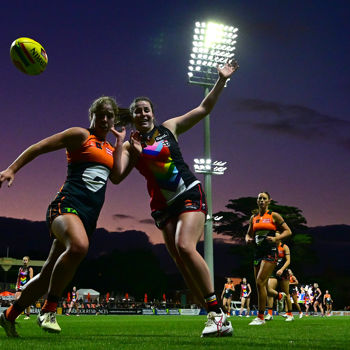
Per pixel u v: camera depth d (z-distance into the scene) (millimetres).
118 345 3494
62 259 4227
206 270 4336
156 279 82375
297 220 61406
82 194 4512
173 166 4621
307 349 3312
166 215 4672
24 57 5145
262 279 8625
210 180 26266
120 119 4969
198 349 3201
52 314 4566
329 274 65125
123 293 81375
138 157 4715
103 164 4672
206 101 5113
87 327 7758
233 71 5156
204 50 27328
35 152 4305
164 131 4840
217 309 4441
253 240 8836
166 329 6793
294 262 60906
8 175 4137
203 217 4535
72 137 4508
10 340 3967
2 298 39156
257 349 3244
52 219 4398
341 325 8336
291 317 11875
